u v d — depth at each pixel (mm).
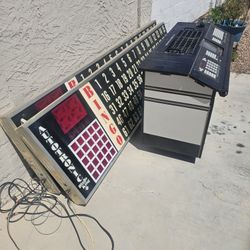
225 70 1907
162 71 1777
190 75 1707
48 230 1788
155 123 2115
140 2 3203
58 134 1775
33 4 1757
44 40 1923
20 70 1780
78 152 1900
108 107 2289
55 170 1737
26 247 1694
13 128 1646
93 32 2484
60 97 1867
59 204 1954
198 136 2031
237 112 2912
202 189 2029
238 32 4324
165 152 2373
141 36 3154
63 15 2043
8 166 1887
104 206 1925
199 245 1677
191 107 1898
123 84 2545
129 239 1723
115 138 2291
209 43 2158
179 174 2158
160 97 1950
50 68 2049
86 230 1779
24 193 2020
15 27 1673
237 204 1914
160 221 1818
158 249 1664
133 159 2309
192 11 5156
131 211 1887
